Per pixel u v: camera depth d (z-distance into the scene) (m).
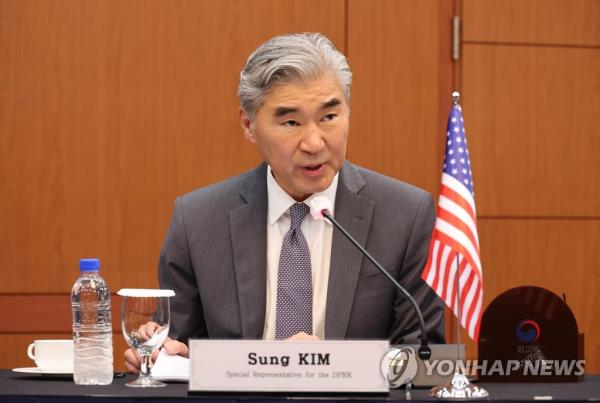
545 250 10.66
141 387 4.96
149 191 10.17
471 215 5.25
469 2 10.52
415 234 6.12
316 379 4.54
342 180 6.20
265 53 5.66
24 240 10.07
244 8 10.24
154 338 5.23
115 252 10.14
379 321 5.97
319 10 10.30
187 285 6.25
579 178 10.70
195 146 10.22
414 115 10.41
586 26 10.67
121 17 10.13
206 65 10.23
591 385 5.01
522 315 5.11
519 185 10.62
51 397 4.53
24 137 10.05
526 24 10.60
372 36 10.38
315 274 6.00
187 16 10.19
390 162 10.39
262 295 5.95
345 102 5.73
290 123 5.66
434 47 10.45
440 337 6.00
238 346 4.55
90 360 5.17
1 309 10.06
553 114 10.63
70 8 10.08
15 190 10.05
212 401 4.47
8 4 10.02
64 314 10.12
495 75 10.55
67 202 10.11
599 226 10.72
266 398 4.47
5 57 10.02
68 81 10.09
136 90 10.16
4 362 10.07
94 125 10.12
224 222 6.22
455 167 5.30
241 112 5.97
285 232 6.12
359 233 6.04
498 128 10.57
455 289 5.35
